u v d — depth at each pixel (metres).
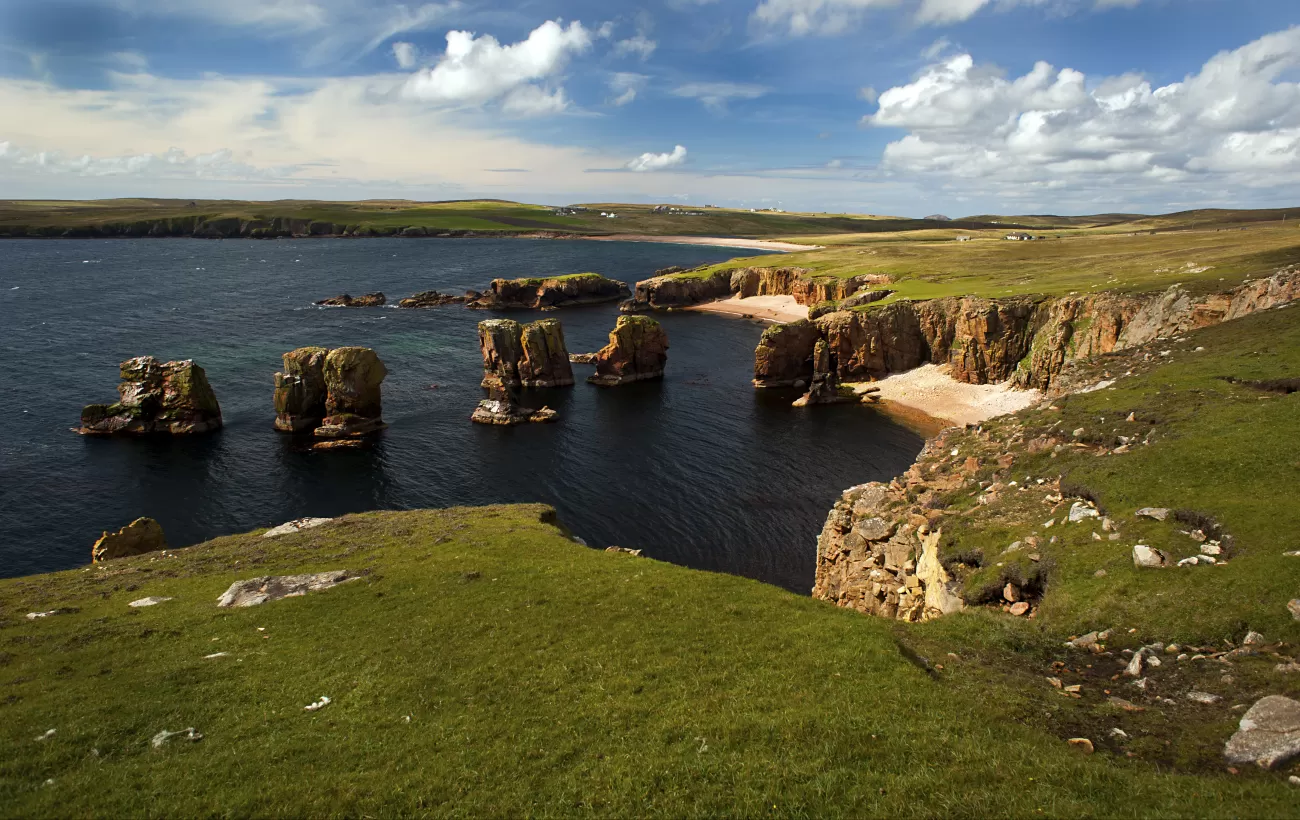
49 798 17.16
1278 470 30.22
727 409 110.62
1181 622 22.75
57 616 30.47
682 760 17.73
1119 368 60.34
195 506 73.88
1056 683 21.09
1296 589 21.95
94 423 93.81
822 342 121.62
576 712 20.69
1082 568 27.89
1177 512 29.08
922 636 25.58
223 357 130.62
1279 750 15.13
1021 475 39.88
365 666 24.58
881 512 41.78
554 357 124.31
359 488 79.06
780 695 20.70
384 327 165.50
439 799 16.98
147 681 23.64
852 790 15.89
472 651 25.39
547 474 83.31
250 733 20.38
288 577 33.62
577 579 32.25
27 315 159.38
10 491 75.56
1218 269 94.44
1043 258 175.50
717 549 64.88
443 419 104.38
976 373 111.00
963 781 15.79
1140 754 16.64
